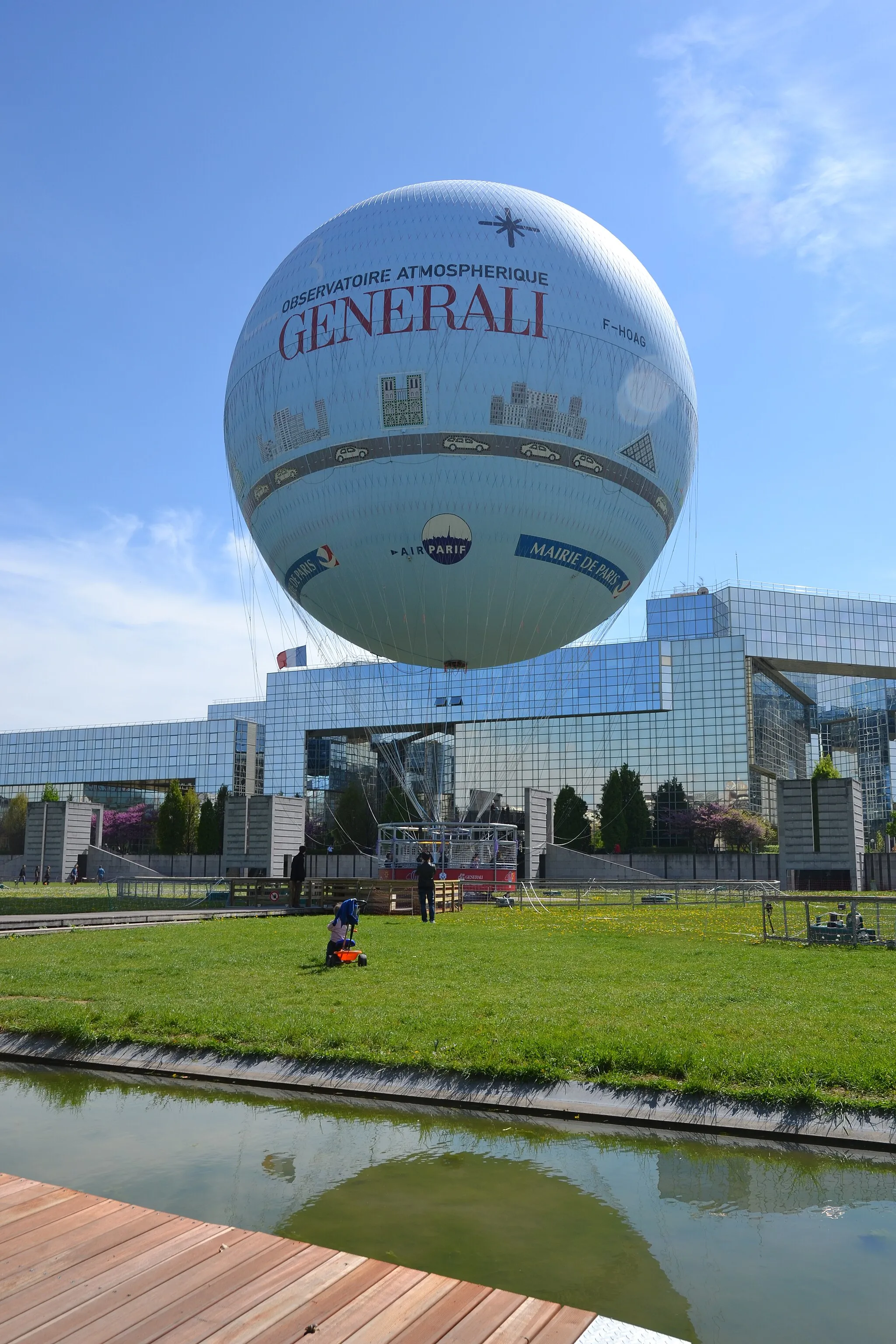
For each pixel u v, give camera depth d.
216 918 40.44
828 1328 7.34
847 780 57.84
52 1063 15.59
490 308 39.12
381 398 39.44
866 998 18.02
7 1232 7.22
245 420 43.84
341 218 43.16
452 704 153.00
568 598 44.72
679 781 137.12
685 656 140.25
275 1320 5.98
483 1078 13.34
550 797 83.31
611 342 40.78
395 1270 6.75
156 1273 6.57
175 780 173.00
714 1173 10.62
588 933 33.50
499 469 40.00
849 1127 11.42
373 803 148.88
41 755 185.75
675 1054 13.34
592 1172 10.64
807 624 145.88
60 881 85.06
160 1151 11.34
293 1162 10.96
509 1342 5.82
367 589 44.25
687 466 46.12
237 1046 15.23
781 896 31.31
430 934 32.69
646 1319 7.44
